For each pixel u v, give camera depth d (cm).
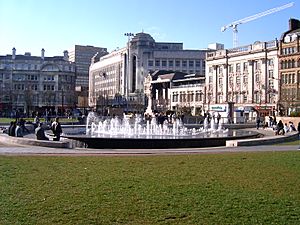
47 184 1379
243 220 1007
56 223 973
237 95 12600
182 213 1059
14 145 2850
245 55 12325
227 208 1109
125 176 1541
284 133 4419
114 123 5881
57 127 3192
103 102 16825
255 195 1257
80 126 5600
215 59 13575
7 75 15962
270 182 1458
